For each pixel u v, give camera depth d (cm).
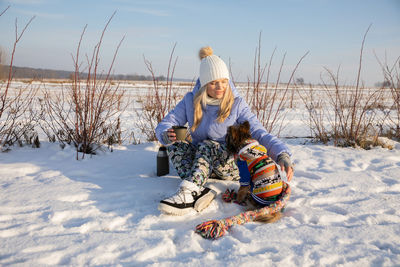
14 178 305
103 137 459
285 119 848
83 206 245
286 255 177
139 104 1127
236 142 256
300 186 304
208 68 267
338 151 452
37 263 169
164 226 221
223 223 211
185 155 285
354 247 186
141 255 177
